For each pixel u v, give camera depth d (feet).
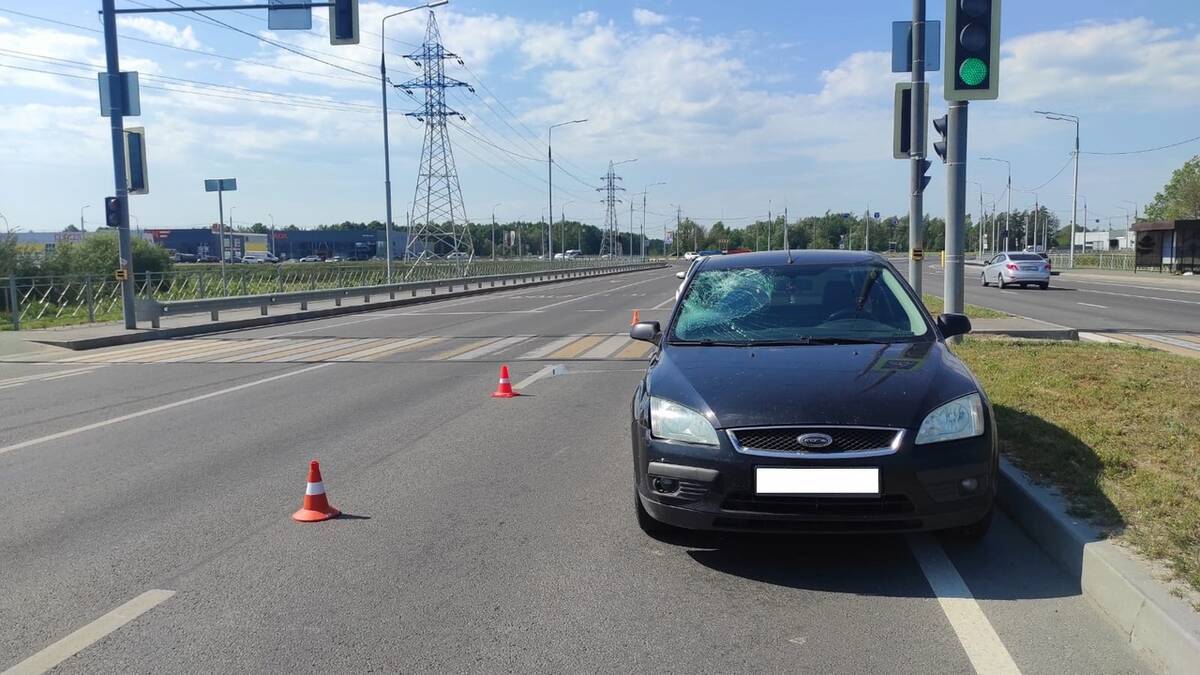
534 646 12.41
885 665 11.64
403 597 14.30
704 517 14.56
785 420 14.28
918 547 16.11
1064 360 32.58
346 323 78.18
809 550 16.16
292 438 27.20
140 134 67.21
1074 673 11.27
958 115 41.01
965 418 14.57
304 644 12.60
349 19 55.57
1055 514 15.37
